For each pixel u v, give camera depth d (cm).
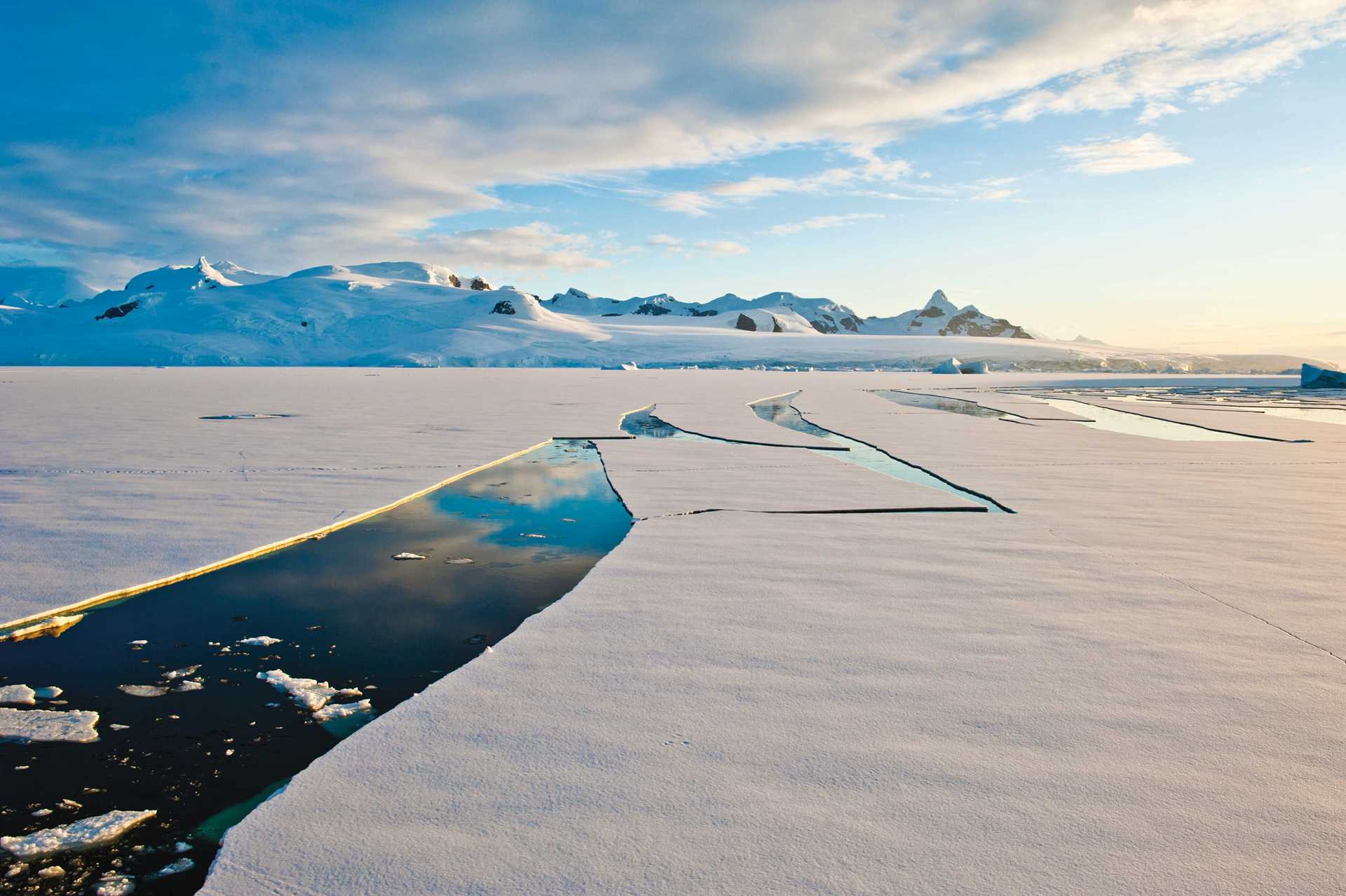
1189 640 382
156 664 380
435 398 2362
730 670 345
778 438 1294
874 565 521
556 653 366
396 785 253
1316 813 235
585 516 706
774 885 201
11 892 220
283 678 361
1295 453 1134
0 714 328
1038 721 296
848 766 262
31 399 2233
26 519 667
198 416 1678
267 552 583
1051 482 870
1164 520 670
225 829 250
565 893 198
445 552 584
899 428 1496
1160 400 2534
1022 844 219
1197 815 234
